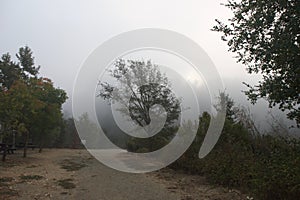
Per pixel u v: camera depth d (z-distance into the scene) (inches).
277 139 299.6
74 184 312.2
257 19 187.6
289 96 186.2
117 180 348.8
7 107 489.7
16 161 528.7
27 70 1336.1
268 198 214.8
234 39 211.5
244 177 292.4
